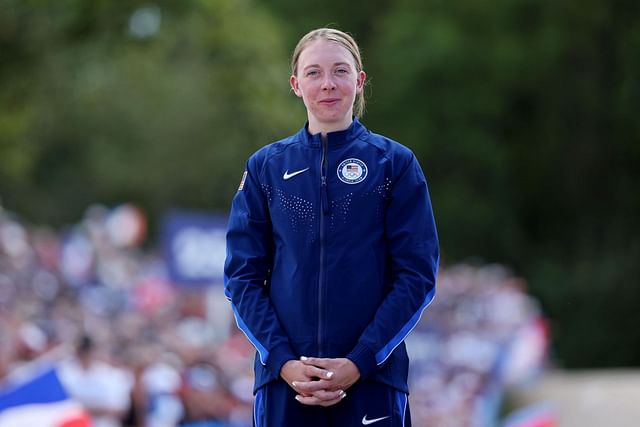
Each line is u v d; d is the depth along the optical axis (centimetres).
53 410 2286
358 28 15512
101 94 11044
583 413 4400
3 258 5075
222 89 10162
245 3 9775
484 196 14175
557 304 12175
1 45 7631
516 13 14162
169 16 9069
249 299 1330
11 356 3009
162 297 5162
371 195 1334
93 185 11925
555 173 14088
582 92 13825
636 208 13612
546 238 14225
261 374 1334
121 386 2978
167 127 10931
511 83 14088
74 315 3962
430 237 1344
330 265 1316
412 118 14075
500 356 6209
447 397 5397
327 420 1314
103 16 8181
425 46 13950
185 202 11438
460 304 7762
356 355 1278
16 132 8500
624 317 11650
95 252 5672
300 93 1417
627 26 13662
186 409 3089
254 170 1381
